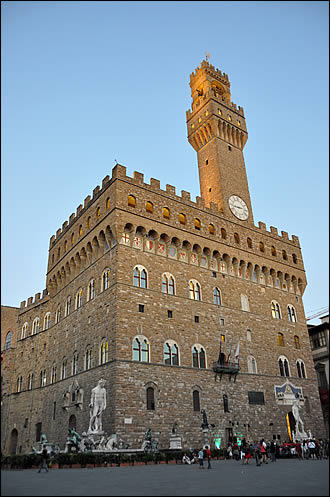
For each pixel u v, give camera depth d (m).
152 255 60.38
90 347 58.75
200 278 65.12
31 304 84.06
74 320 65.69
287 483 25.53
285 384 69.00
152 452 45.94
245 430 60.06
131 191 61.03
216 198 77.44
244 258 72.75
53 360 70.88
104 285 59.00
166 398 53.38
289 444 58.19
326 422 78.38
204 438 54.28
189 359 58.19
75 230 70.94
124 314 54.00
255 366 66.38
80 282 66.44
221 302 66.31
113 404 49.03
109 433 48.25
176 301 60.28
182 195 68.06
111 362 51.69
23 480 29.02
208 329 62.44
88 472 35.09
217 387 59.69
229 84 94.94
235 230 74.00
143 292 57.00
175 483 26.39
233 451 54.31
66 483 26.88
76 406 58.31
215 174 79.19
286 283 79.69
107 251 59.78
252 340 67.88
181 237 64.44
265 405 64.50
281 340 72.94
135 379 51.47
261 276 75.44
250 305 70.44
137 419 49.69
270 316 72.88
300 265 83.56
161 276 60.16
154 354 54.69
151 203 62.94
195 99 91.62
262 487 23.86
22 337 82.75
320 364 82.12
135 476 31.06
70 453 43.44
